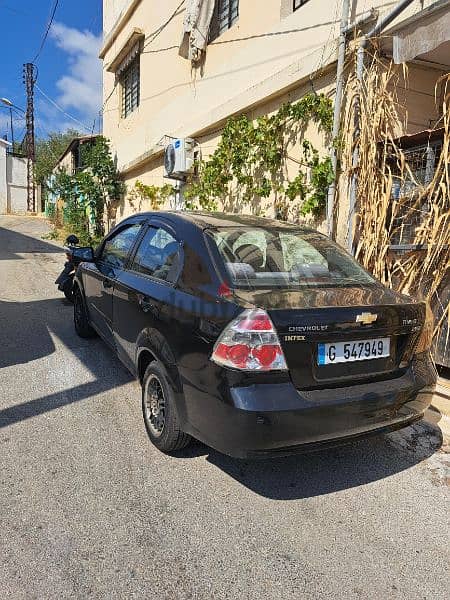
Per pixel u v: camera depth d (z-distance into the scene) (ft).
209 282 9.09
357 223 17.01
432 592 6.82
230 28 26.66
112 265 14.06
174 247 10.78
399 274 15.31
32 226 75.77
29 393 12.84
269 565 7.16
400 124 16.67
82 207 59.93
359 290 9.78
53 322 20.03
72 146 78.59
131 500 8.51
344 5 16.97
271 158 21.72
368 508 8.68
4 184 117.39
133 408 12.17
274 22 22.39
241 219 11.89
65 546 7.30
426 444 11.15
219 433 8.00
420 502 8.93
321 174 18.10
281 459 10.21
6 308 22.25
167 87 35.45
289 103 20.39
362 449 10.85
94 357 15.78
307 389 8.02
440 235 13.71
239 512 8.35
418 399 9.25
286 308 7.98
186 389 8.75
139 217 13.66
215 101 28.14
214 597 6.53
